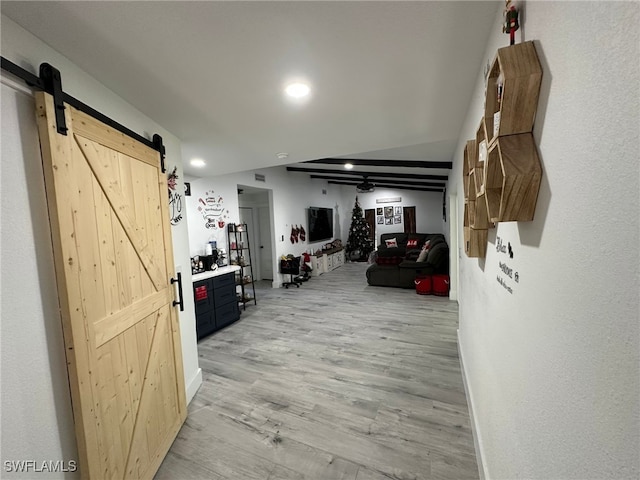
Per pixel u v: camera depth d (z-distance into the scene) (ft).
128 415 4.75
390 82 5.16
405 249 26.84
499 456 3.87
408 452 5.71
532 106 2.26
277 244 21.33
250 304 16.69
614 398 1.41
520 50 2.28
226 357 10.14
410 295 17.42
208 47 4.02
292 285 21.16
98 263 4.22
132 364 4.94
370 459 5.58
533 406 2.53
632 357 1.27
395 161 15.07
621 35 1.28
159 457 5.56
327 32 3.78
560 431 2.02
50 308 3.59
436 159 14.26
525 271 2.65
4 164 3.14
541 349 2.32
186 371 7.66
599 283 1.51
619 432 1.38
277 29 3.69
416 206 30.58
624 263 1.30
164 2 3.15
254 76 4.83
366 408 7.07
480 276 5.19
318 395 7.69
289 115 6.51
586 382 1.67
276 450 5.89
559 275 1.97
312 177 26.63
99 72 4.57
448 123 7.35
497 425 3.97
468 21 3.63
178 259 7.57
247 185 18.37
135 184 5.27
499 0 3.27
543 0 2.15
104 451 4.15
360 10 3.40
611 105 1.37
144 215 5.52
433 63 4.58
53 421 3.58
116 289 4.61
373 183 27.45
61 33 3.63
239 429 6.52
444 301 15.85
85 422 3.81
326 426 6.51
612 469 1.44
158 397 5.70
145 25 3.53
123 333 4.73
